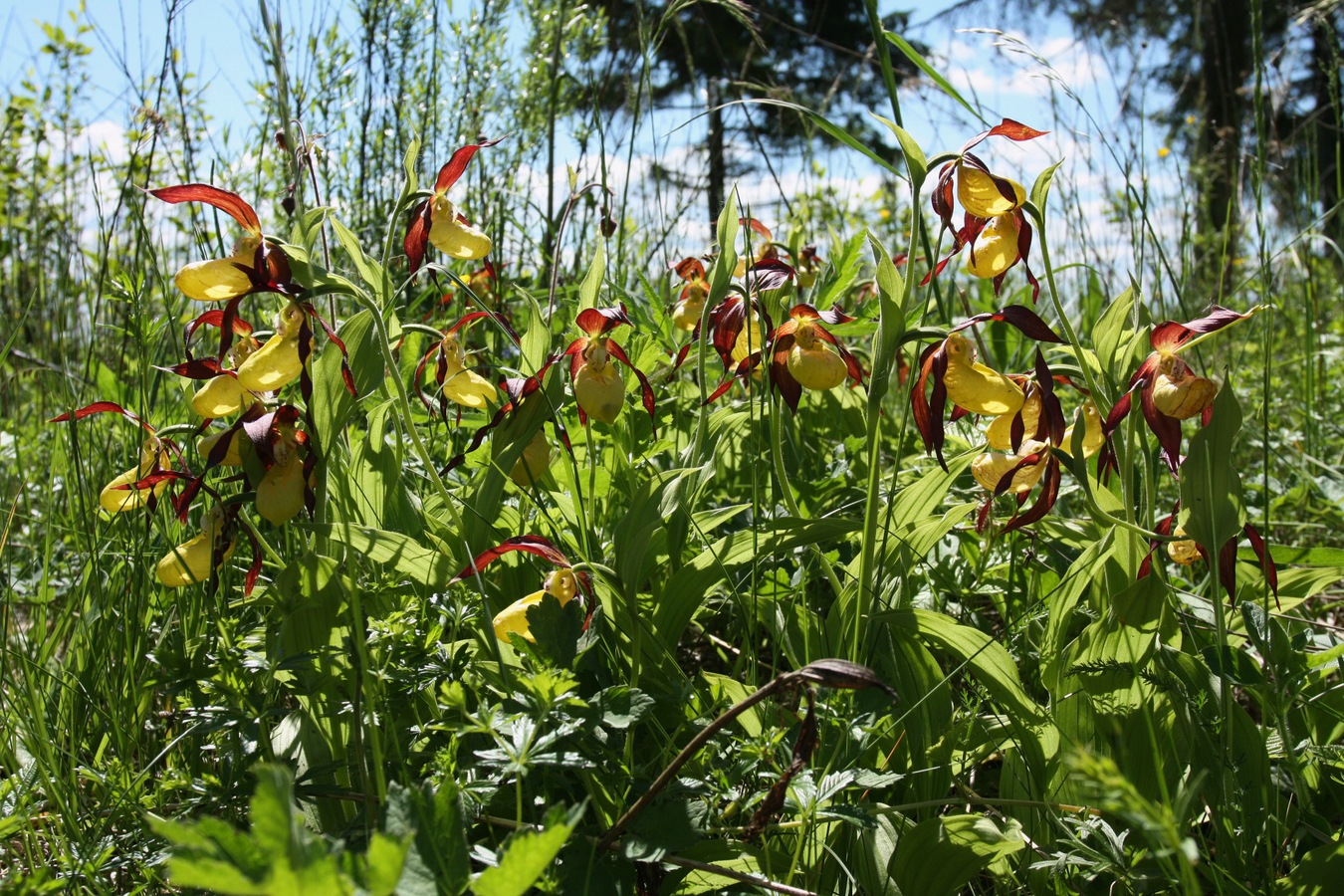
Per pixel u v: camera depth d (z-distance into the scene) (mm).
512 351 875
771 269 566
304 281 505
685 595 524
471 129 947
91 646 553
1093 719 494
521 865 338
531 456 562
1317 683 496
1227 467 468
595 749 420
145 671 546
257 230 513
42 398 821
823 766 474
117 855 457
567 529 593
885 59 550
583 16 975
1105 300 921
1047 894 479
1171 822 325
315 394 503
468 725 406
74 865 441
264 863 300
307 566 473
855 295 854
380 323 515
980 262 521
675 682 493
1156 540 486
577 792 471
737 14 780
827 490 667
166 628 551
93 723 540
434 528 539
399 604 518
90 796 505
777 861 461
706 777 451
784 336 562
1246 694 576
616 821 438
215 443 493
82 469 632
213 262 496
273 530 619
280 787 292
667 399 734
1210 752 478
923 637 504
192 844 290
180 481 592
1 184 1042
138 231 650
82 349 826
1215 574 470
